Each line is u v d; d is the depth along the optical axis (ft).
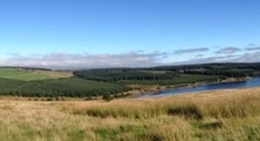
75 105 91.15
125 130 45.14
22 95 470.39
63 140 40.81
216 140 36.68
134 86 619.67
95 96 481.87
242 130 38.04
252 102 59.00
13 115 66.85
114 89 540.52
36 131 46.26
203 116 57.21
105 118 66.03
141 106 71.46
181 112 65.51
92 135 42.34
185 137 36.88
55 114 70.18
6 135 42.83
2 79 577.43
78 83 569.64
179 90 545.85
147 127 44.27
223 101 63.52
